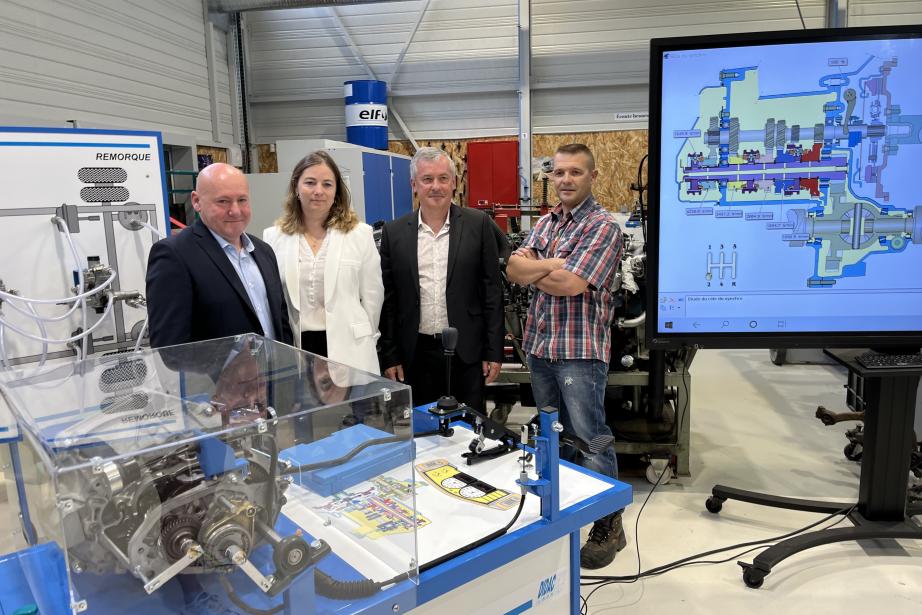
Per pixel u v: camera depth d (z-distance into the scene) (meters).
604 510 1.26
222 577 0.83
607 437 1.41
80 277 2.19
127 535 0.75
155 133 2.41
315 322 2.19
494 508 1.20
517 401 3.38
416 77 5.95
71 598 0.74
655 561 2.30
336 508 1.02
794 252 1.98
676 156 1.96
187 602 0.82
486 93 5.87
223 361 1.23
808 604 2.02
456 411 1.55
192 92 5.06
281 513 0.93
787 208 1.95
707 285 2.02
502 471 1.36
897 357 2.05
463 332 2.36
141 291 2.41
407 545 0.98
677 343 2.05
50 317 2.16
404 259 2.38
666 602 2.06
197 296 1.77
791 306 2.01
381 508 1.01
